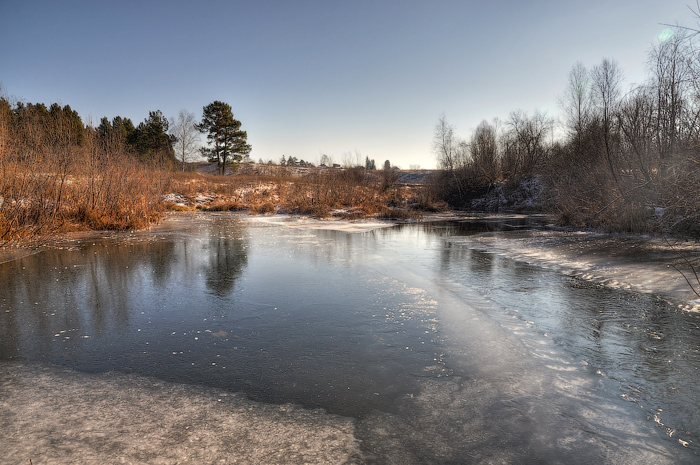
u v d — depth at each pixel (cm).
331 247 1147
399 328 502
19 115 1457
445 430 292
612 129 1669
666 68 1366
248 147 5369
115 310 573
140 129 4875
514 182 3456
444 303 605
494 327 504
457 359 412
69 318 539
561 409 318
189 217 2142
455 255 1023
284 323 522
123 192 1739
